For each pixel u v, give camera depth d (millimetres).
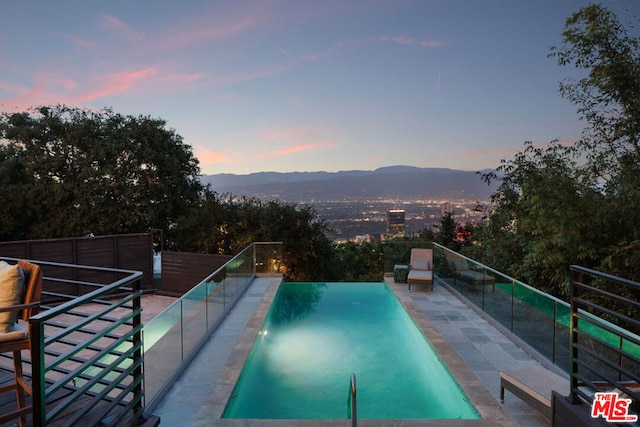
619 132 7727
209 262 11312
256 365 6145
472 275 8320
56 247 10406
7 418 2293
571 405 2777
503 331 6641
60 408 2221
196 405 4160
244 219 17516
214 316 6965
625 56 7441
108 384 2896
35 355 2025
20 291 2695
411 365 6195
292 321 8602
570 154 8406
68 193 16688
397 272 10695
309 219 18531
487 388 4535
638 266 7445
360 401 4988
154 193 18797
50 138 18031
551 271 8578
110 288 2697
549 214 7773
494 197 10492
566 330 4719
